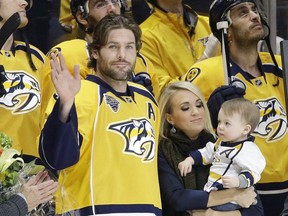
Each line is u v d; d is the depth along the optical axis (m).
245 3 8.65
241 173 7.22
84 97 6.80
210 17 8.75
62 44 8.30
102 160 6.74
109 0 8.58
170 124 7.73
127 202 6.73
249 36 8.65
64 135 6.29
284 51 7.03
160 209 6.98
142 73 8.45
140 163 6.84
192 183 7.48
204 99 7.73
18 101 7.64
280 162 8.48
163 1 9.45
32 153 7.67
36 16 9.98
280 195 8.49
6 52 7.79
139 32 7.20
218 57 8.75
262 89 8.66
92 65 7.25
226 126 7.35
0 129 7.54
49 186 6.27
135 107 7.04
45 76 8.04
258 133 8.46
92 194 6.69
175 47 9.42
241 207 7.34
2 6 7.75
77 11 8.59
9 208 5.94
